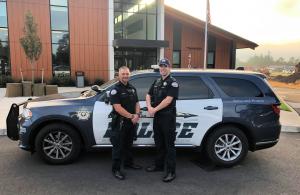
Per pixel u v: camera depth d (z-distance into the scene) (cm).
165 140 457
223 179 466
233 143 520
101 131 502
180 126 507
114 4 2314
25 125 499
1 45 2012
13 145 632
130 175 477
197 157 570
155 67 531
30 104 522
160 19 2381
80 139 516
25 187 427
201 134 512
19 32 2025
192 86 521
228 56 2802
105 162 532
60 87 2036
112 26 2211
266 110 522
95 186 434
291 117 968
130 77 520
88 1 2161
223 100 515
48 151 512
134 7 2375
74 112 498
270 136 525
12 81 1992
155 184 444
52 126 503
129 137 481
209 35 2705
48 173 479
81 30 2167
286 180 466
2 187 426
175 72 527
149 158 557
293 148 643
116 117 452
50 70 2122
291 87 2458
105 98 503
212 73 533
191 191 421
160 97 454
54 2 2088
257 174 489
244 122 513
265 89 533
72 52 2162
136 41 2220
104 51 2234
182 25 2625
